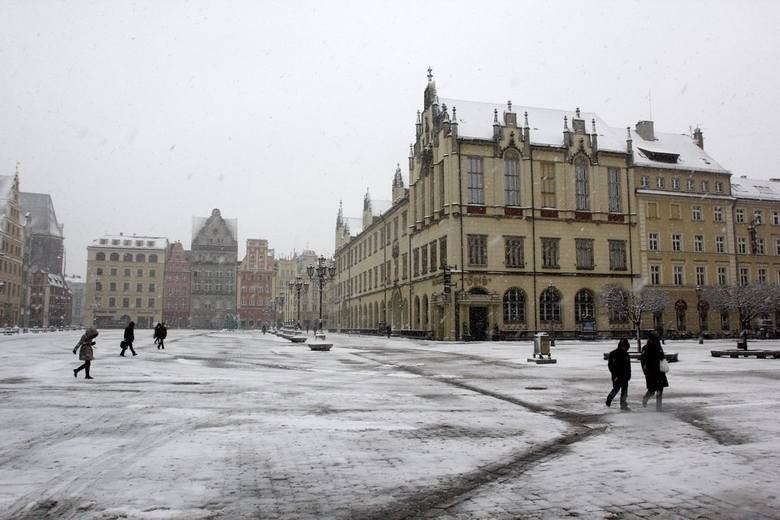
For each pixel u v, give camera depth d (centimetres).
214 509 639
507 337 5544
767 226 6875
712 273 6431
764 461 855
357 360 2934
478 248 5597
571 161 5984
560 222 5872
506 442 994
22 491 699
